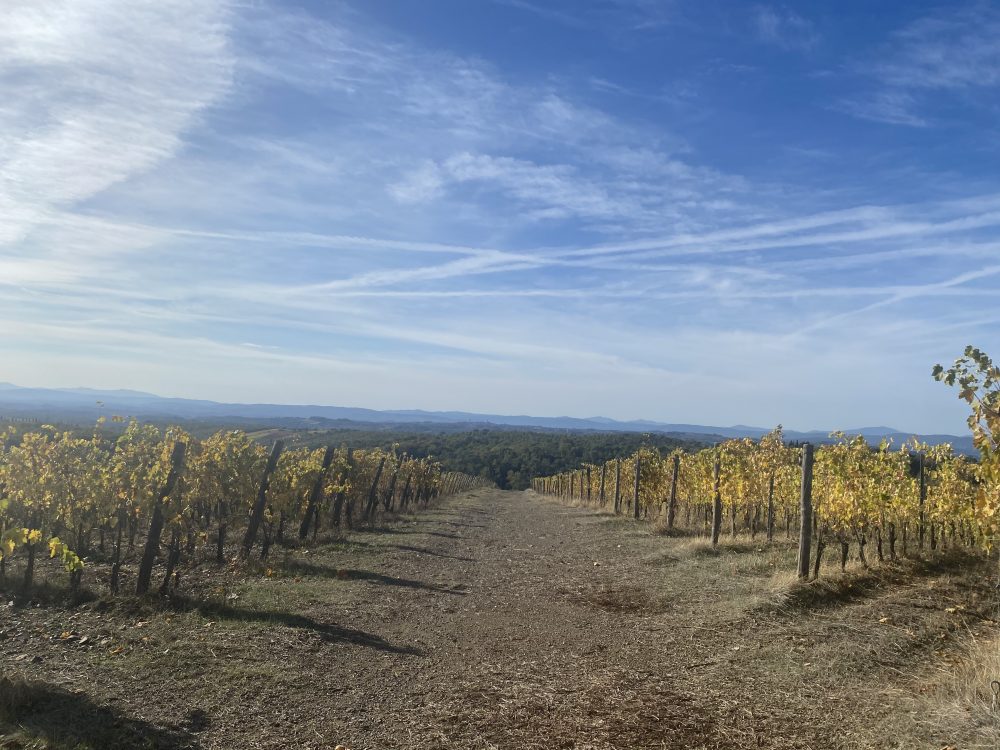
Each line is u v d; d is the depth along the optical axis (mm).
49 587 9484
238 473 13453
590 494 38125
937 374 6812
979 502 7586
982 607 9133
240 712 5680
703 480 18062
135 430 15148
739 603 9656
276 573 11672
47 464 12070
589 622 9344
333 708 5867
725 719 5582
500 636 8539
